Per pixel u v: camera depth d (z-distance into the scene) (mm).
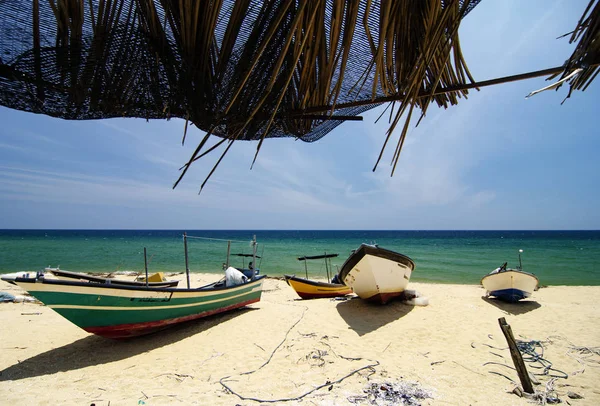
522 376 5305
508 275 10883
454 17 1457
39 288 5641
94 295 6234
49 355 6699
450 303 10680
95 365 6238
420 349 7109
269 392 5301
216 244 52781
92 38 1540
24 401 4863
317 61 1721
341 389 5395
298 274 22938
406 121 1495
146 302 7047
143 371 6004
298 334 7844
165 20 1562
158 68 1623
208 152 1373
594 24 1261
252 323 8539
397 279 9938
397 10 1503
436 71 1664
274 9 1507
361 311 9820
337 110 1915
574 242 58719
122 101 1662
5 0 1450
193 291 7984
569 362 6523
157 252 36500
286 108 1773
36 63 1492
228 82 1634
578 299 13078
